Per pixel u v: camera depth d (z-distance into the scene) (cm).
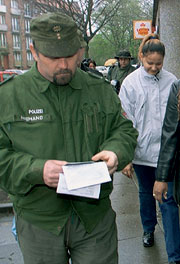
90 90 179
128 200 435
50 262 179
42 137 167
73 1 1694
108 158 163
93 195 157
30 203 173
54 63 156
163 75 296
